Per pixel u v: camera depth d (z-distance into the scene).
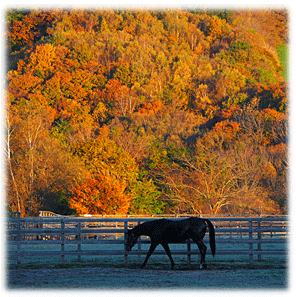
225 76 98.25
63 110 87.00
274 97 65.56
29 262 13.20
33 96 89.88
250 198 40.28
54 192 39.31
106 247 18.47
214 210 37.56
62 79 99.44
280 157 46.88
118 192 30.12
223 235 25.28
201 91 97.38
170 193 41.47
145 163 48.22
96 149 42.19
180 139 58.88
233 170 43.44
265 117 55.22
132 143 55.12
